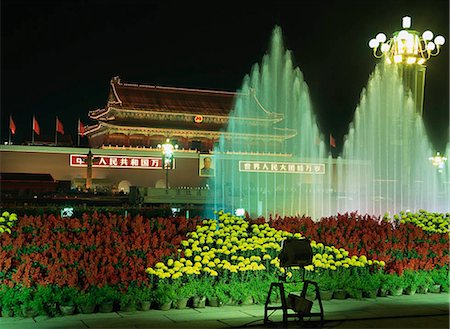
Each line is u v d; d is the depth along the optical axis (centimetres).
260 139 9269
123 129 8750
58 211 2483
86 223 1606
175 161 8081
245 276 1404
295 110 9525
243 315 1210
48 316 1182
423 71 3064
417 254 1606
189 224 1664
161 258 1380
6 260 1245
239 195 6556
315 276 1430
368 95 6894
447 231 1919
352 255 1506
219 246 1493
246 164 8256
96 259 1321
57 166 7612
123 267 1334
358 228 1842
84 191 6912
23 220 1583
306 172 8388
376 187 6794
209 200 5778
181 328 1091
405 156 4091
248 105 9325
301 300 1087
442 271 1544
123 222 1652
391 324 1135
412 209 5719
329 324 1131
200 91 9288
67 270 1271
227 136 9156
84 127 9769
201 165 8162
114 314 1208
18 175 7125
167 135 8975
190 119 9012
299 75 9375
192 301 1290
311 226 1748
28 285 1206
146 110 8712
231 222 1712
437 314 1229
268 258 1438
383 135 6488
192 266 1380
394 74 4681
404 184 5762
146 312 1235
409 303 1357
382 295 1449
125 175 7825
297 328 1093
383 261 1525
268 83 9481
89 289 1236
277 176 8319
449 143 7725
